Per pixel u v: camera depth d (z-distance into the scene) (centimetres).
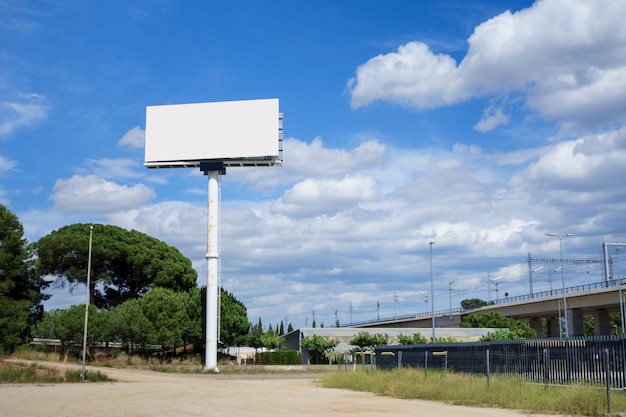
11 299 7219
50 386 4009
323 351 8362
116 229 9362
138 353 7981
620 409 2225
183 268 9412
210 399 2984
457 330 9569
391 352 4666
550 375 2847
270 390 3722
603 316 9888
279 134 7475
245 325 8069
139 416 2194
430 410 2427
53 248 8606
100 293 9294
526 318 12912
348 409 2470
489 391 2733
